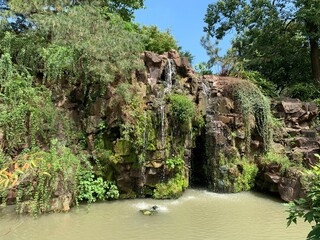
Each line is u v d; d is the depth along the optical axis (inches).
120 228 270.8
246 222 290.7
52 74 398.3
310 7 646.5
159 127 376.8
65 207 308.3
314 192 118.4
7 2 447.8
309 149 419.2
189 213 315.6
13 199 318.7
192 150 452.1
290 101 511.5
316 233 97.7
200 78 476.1
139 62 402.6
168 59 446.3
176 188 372.8
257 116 452.4
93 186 352.5
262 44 757.9
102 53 380.2
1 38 432.5
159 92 404.5
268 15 719.1
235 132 432.5
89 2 495.5
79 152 371.2
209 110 442.3
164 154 373.1
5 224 272.1
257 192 408.8
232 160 418.9
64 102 407.8
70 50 392.5
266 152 434.3
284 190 361.1
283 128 461.4
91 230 264.8
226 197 382.6
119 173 364.5
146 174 369.4
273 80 773.3
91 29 400.5
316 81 684.7
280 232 266.1
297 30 722.8
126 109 368.8
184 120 388.2
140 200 361.1
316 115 502.3
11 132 338.0
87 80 394.9
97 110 389.1
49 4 443.2
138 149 362.3
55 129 372.2
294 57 752.3
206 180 438.3
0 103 360.2
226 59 632.4
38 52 412.5
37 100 366.0
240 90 454.6
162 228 272.7
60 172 314.0
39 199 301.0
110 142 377.7
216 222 290.0
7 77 371.2
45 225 273.0
